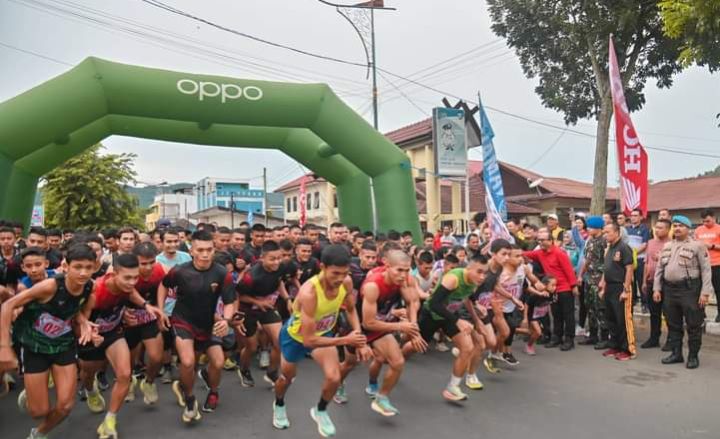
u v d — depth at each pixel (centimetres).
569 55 1452
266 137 1256
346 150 1123
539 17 1405
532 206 2578
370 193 1357
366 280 527
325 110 1089
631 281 725
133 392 586
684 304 671
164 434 484
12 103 890
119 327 498
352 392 600
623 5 1262
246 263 754
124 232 672
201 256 497
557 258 785
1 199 876
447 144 1345
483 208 2173
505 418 514
